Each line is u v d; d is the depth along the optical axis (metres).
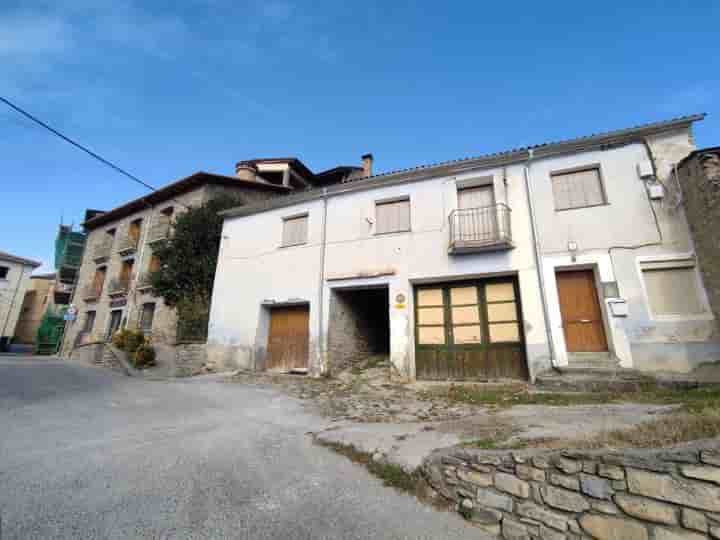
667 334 6.64
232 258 11.91
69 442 3.91
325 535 2.43
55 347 20.36
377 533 2.50
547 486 2.58
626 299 7.03
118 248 18.22
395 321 8.74
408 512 2.82
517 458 2.76
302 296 10.16
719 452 2.13
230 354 10.79
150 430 4.53
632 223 7.36
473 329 8.34
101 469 3.24
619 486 2.34
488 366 8.01
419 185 9.51
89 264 20.03
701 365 6.31
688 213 6.86
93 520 2.43
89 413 5.23
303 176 18.77
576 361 7.12
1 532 2.23
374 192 10.03
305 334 10.17
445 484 3.01
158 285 12.50
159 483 3.03
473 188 9.12
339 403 6.29
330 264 10.00
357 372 9.26
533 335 7.50
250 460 3.63
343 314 10.19
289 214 11.27
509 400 5.96
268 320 10.95
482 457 2.92
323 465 3.59
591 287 7.56
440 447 3.57
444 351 8.47
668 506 2.17
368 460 3.66
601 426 3.62
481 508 2.76
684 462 2.20
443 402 6.13
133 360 11.10
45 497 2.69
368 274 9.35
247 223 12.05
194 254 12.73
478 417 4.85
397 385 7.87
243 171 16.77
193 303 12.09
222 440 4.21
